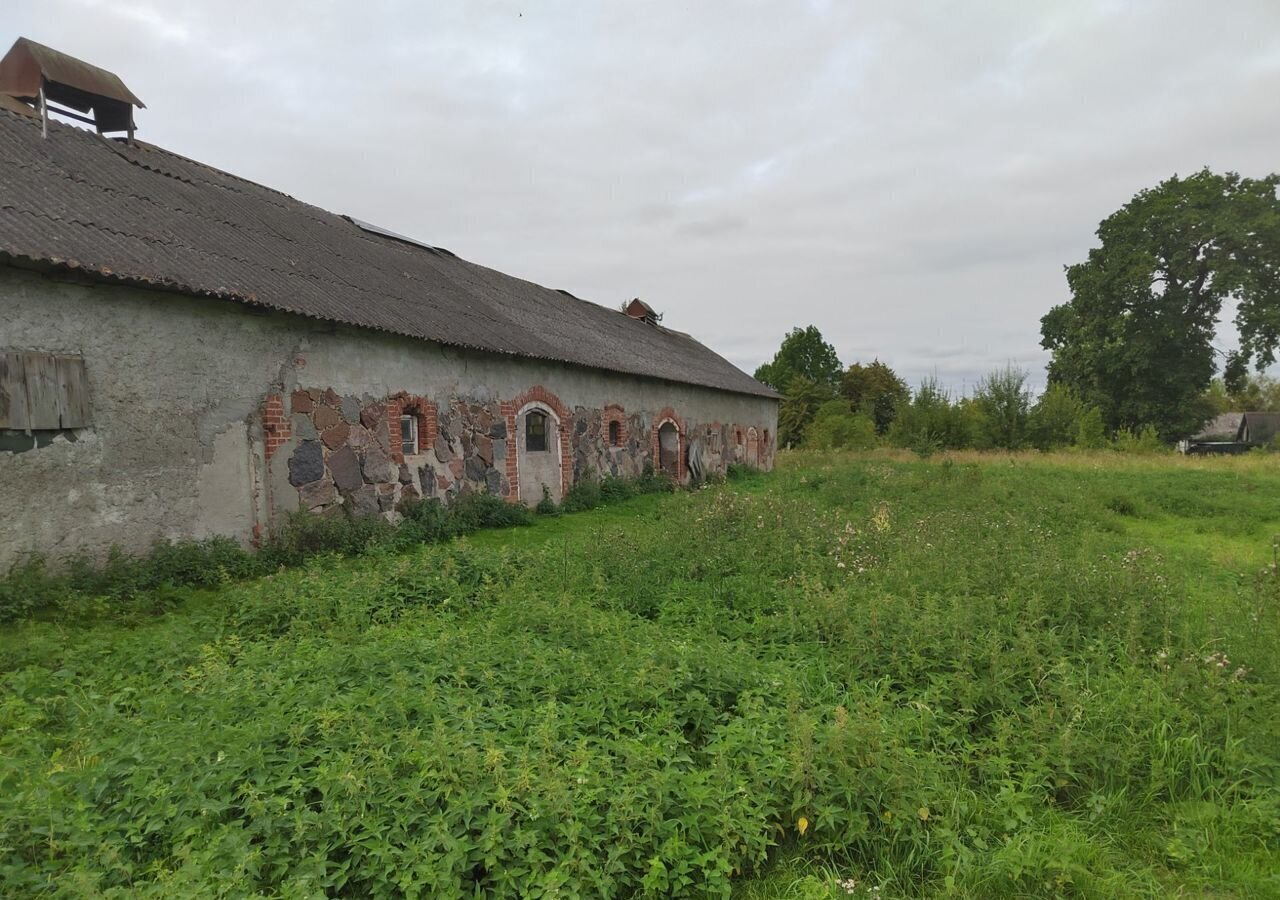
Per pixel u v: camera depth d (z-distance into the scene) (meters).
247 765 3.00
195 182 10.62
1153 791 3.44
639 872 2.76
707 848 2.86
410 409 10.42
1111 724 3.78
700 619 5.60
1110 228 36.44
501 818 2.68
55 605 5.92
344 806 2.78
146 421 7.06
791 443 45.59
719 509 9.34
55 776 2.98
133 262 6.94
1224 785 3.52
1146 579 5.89
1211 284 33.09
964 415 34.16
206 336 7.58
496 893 2.52
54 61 9.51
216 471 7.68
